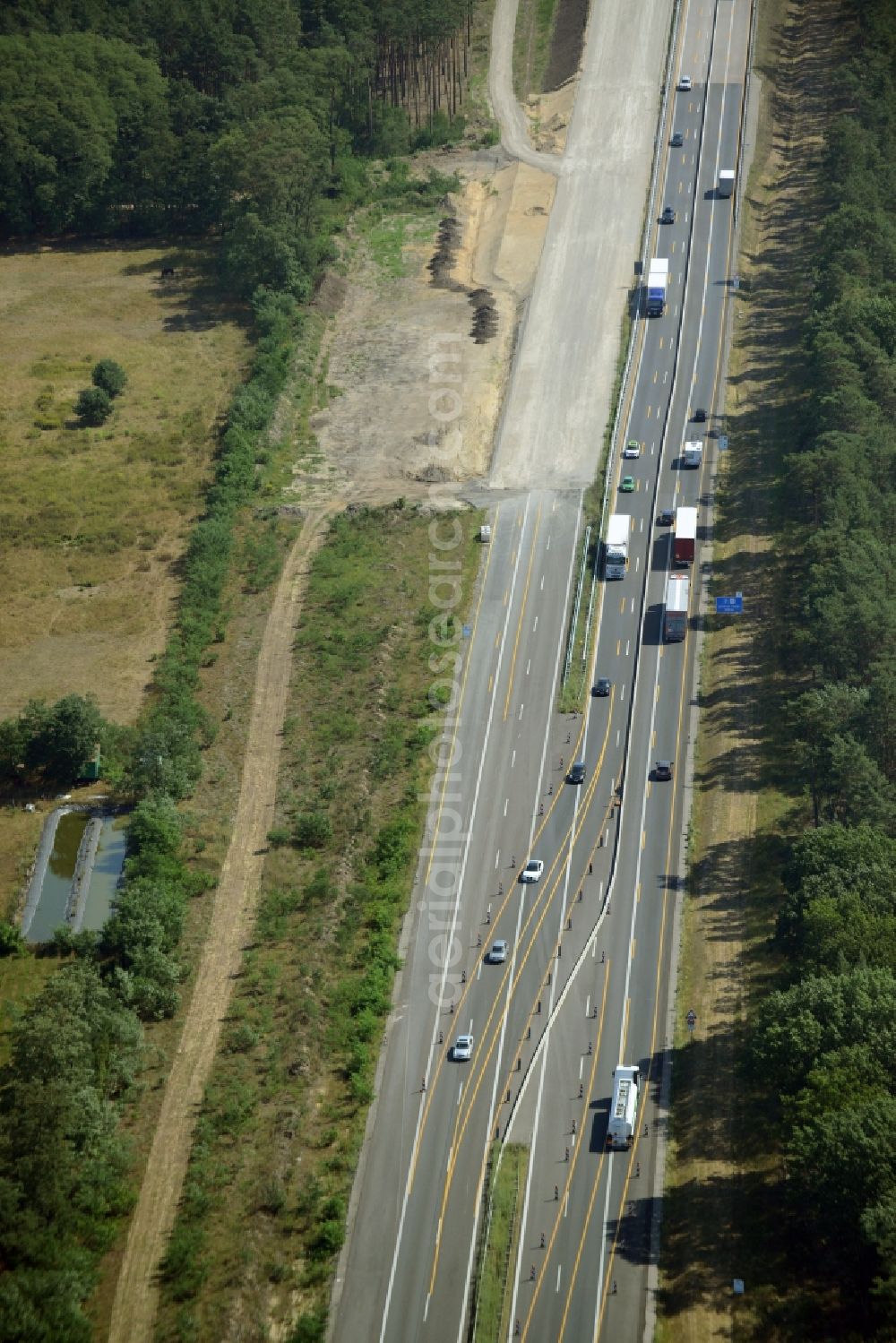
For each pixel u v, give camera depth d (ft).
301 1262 570.46
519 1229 579.89
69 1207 570.46
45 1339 526.98
